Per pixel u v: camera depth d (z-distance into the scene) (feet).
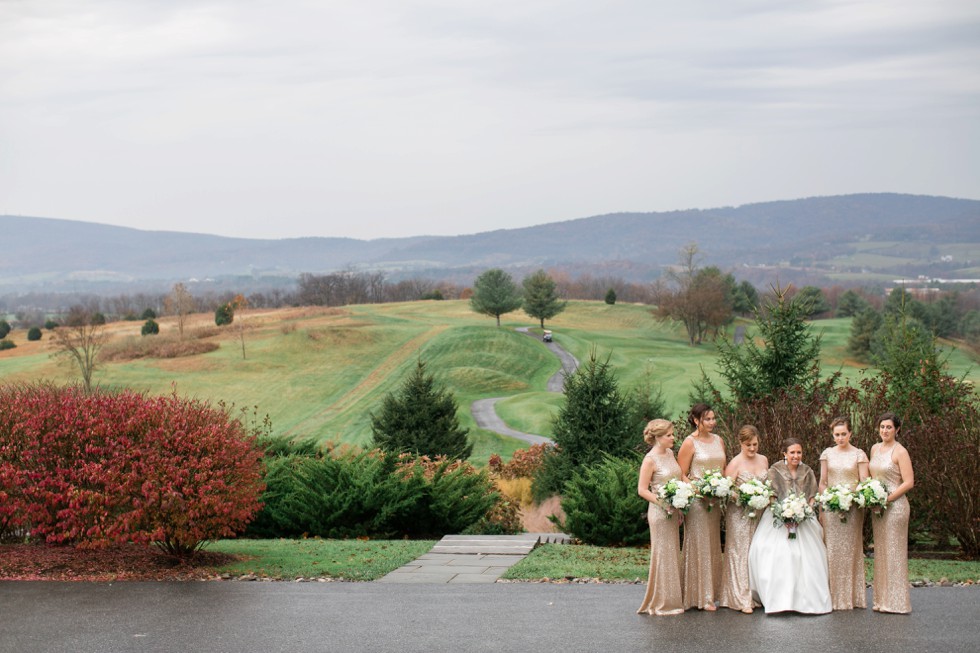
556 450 83.97
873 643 28.78
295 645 29.66
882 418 33.65
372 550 48.29
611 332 444.55
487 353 341.62
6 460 43.01
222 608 34.53
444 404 112.47
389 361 331.16
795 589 32.68
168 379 297.94
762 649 28.32
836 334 423.64
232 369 313.94
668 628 30.94
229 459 43.65
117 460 41.86
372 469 59.00
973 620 31.48
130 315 504.84
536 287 410.72
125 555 44.11
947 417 53.72
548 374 330.75
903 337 60.34
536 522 75.10
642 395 89.71
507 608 34.06
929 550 54.24
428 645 29.43
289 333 360.69
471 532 62.59
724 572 33.88
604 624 31.55
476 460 165.99
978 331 345.10
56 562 42.29
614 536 53.67
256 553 47.34
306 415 262.47
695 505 33.53
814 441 50.83
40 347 364.79
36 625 32.37
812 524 33.37
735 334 442.09
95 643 30.22
